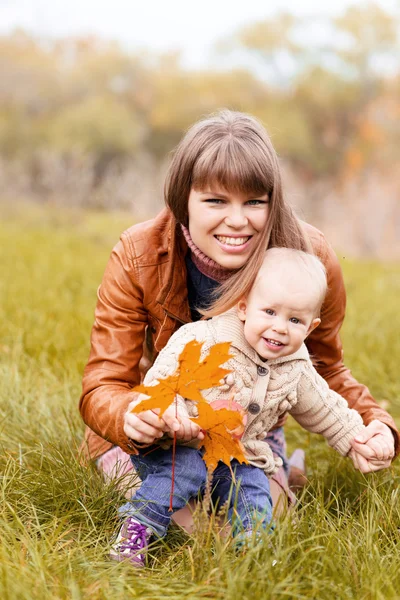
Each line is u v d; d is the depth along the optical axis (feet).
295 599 6.23
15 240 31.45
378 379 13.70
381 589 6.39
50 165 75.31
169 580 6.57
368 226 96.27
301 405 7.98
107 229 48.34
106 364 8.24
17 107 111.55
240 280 7.50
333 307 8.71
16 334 14.16
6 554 6.47
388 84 122.21
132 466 8.44
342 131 123.85
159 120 121.29
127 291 8.28
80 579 6.41
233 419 6.67
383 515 7.75
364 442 7.88
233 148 7.36
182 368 6.53
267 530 6.80
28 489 7.91
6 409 10.44
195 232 7.67
